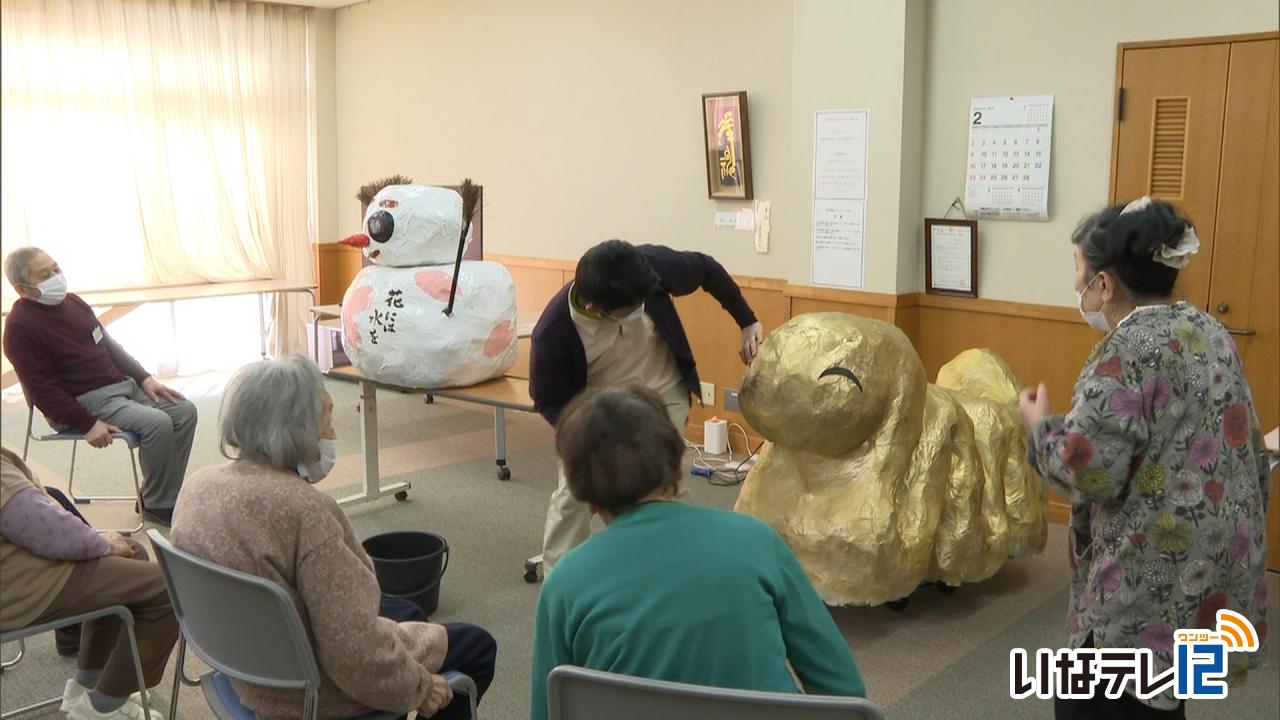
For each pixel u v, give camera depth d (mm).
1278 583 3463
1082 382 1612
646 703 1266
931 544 3035
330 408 1885
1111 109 3717
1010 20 3920
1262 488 1687
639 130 5328
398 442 5258
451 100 6438
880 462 2973
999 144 3990
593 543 1385
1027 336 4035
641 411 1405
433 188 3826
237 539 1710
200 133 6730
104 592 2182
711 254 5098
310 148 7348
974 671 2857
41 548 2084
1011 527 3266
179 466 4008
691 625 1303
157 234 6609
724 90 4902
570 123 5691
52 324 3756
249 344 7363
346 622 1704
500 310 3756
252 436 1754
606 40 5414
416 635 1929
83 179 6312
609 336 2869
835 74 4316
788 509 3057
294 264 7312
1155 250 1596
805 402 2906
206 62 6707
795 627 1390
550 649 1396
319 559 1709
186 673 2807
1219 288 3537
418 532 3260
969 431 3180
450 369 3656
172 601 1928
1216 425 1574
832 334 2957
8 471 2072
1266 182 3387
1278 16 3303
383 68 6922
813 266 4539
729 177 4875
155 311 7301
